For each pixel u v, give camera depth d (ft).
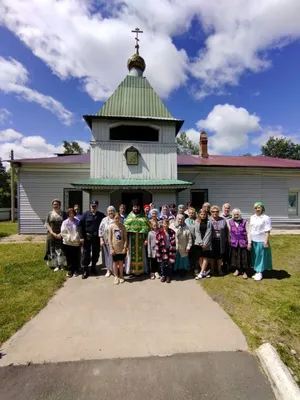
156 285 16.66
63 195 42.11
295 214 47.55
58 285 16.43
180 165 43.68
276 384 7.72
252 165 45.01
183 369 8.37
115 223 17.57
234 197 45.78
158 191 36.81
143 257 18.92
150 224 19.22
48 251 20.30
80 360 8.77
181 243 18.49
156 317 11.96
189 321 11.56
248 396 7.33
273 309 12.85
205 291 15.51
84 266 18.49
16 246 30.48
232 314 12.28
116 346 9.59
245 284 16.84
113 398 7.18
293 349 9.51
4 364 8.54
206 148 55.36
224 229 18.53
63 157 47.39
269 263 17.99
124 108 39.29
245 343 9.80
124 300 14.06
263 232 17.94
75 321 11.55
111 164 37.60
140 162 38.17
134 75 45.98
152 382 7.80
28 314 12.14
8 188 114.62
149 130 41.50
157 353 9.18
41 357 8.91
